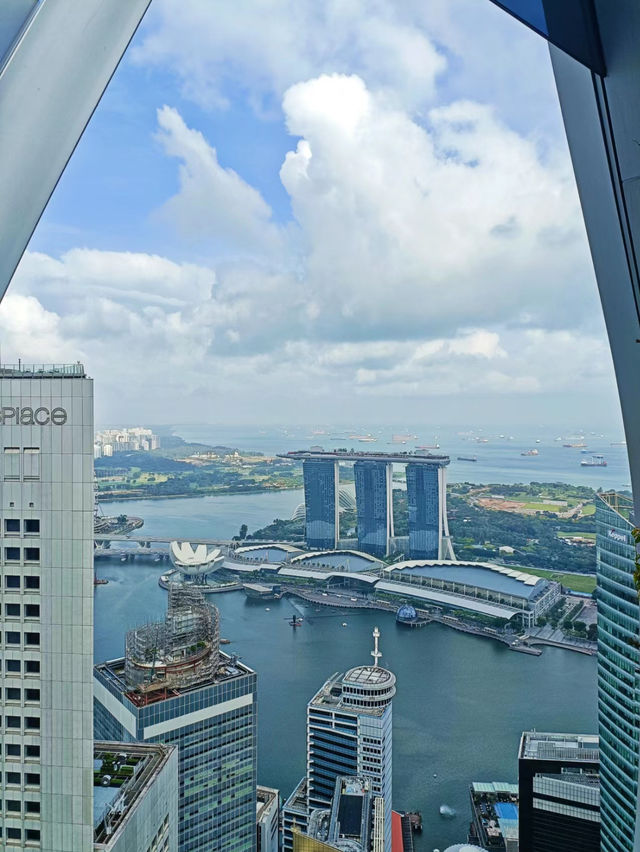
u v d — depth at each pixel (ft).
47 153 4.49
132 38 4.80
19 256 4.52
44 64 4.38
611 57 7.18
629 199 7.72
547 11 6.70
